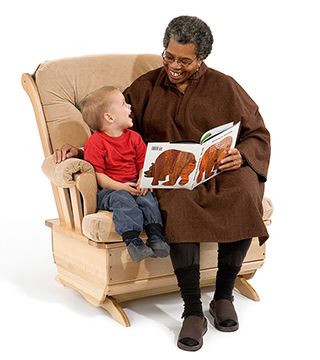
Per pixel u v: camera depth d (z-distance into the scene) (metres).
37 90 4.14
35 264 4.48
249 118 4.11
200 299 4.00
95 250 3.88
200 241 3.77
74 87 4.21
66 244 4.08
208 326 3.87
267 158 4.09
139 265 3.88
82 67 4.26
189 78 4.12
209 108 4.09
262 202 4.05
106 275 3.82
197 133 4.07
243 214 3.82
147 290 4.05
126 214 3.76
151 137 4.15
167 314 3.99
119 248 3.82
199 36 3.97
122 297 4.00
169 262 3.94
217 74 4.15
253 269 4.16
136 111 4.19
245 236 3.81
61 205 4.08
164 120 4.12
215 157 3.86
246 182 3.91
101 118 3.93
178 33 3.96
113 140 3.95
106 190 3.89
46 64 4.20
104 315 3.98
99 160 3.92
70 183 3.87
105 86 3.98
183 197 3.83
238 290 4.23
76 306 4.05
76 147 4.12
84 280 3.99
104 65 4.31
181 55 3.98
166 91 4.17
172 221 3.79
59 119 4.12
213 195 3.85
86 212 3.88
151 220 3.80
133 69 4.36
